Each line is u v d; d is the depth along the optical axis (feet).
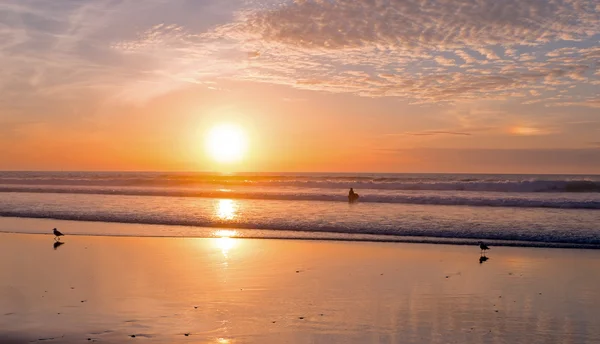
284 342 28.55
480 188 133.49
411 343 28.40
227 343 28.40
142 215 83.61
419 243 59.93
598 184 128.57
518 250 55.77
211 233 67.51
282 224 73.26
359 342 28.58
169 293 38.60
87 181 184.14
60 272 45.91
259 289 39.75
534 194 120.78
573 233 63.62
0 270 46.98
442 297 37.58
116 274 44.96
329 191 135.64
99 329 30.66
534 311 34.22
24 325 31.45
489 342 28.63
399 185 143.33
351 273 45.21
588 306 35.40
